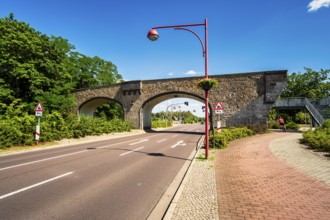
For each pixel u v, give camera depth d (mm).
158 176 7211
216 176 6816
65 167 8422
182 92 31016
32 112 24188
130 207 4684
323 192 5254
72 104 28500
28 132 15000
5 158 10391
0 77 24062
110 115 49594
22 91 26344
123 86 34125
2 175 7168
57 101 25562
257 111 27375
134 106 33562
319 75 48469
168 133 31109
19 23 24703
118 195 5395
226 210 4266
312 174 6855
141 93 33281
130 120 33688
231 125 28250
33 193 5461
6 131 13469
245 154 10695
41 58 25516
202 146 14523
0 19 23625
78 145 16000
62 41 37219
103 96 35312
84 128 21141
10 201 4930
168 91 31766
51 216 4188
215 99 29203
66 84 29406
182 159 10336
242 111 27969
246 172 7246
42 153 12000
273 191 5352
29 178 6816
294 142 14500
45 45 26031
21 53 24125
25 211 4402
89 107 39938
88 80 42438
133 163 9297
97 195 5371
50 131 16906
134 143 17391
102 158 10453
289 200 4762
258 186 5754
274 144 13828
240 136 18531
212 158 9797
